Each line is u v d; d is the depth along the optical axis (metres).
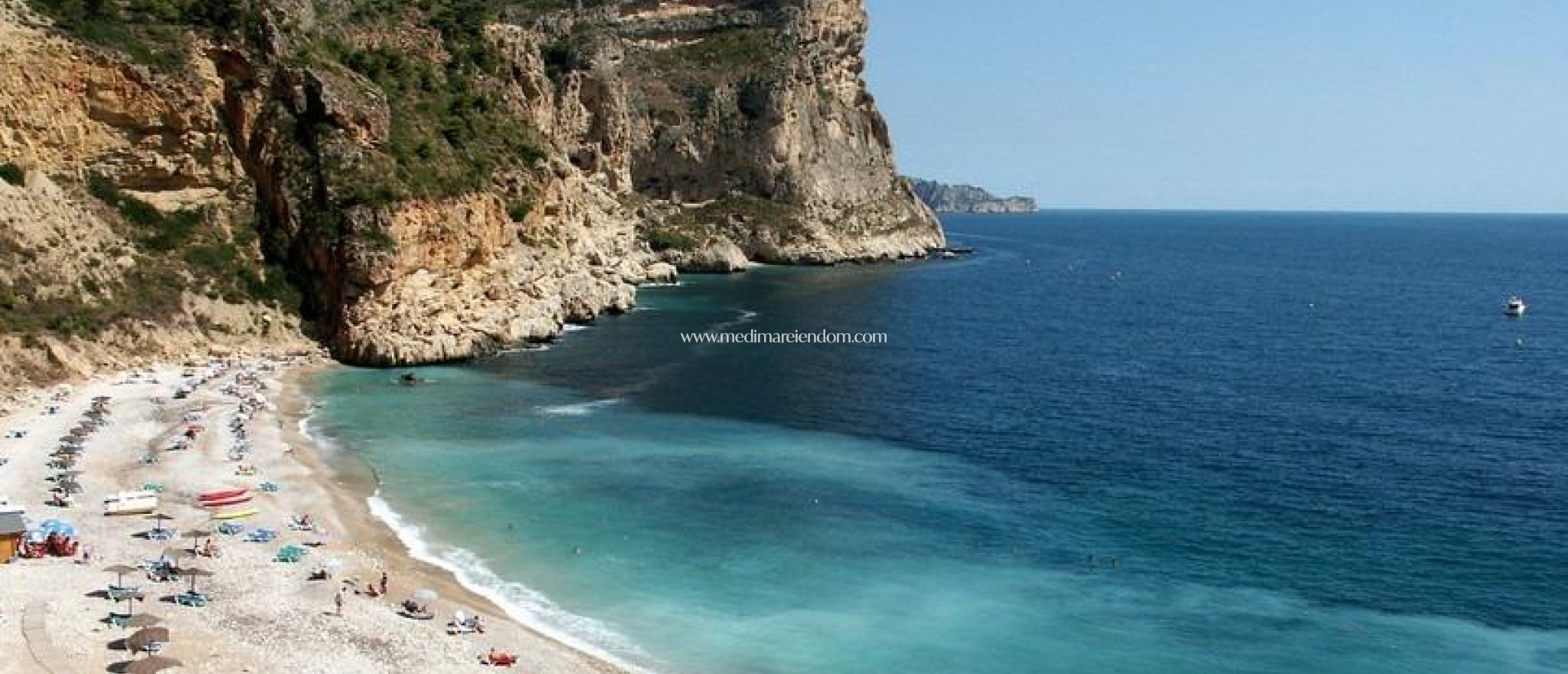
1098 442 72.06
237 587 42.06
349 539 48.72
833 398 84.88
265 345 87.12
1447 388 94.38
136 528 47.62
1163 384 94.62
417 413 74.06
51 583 40.47
